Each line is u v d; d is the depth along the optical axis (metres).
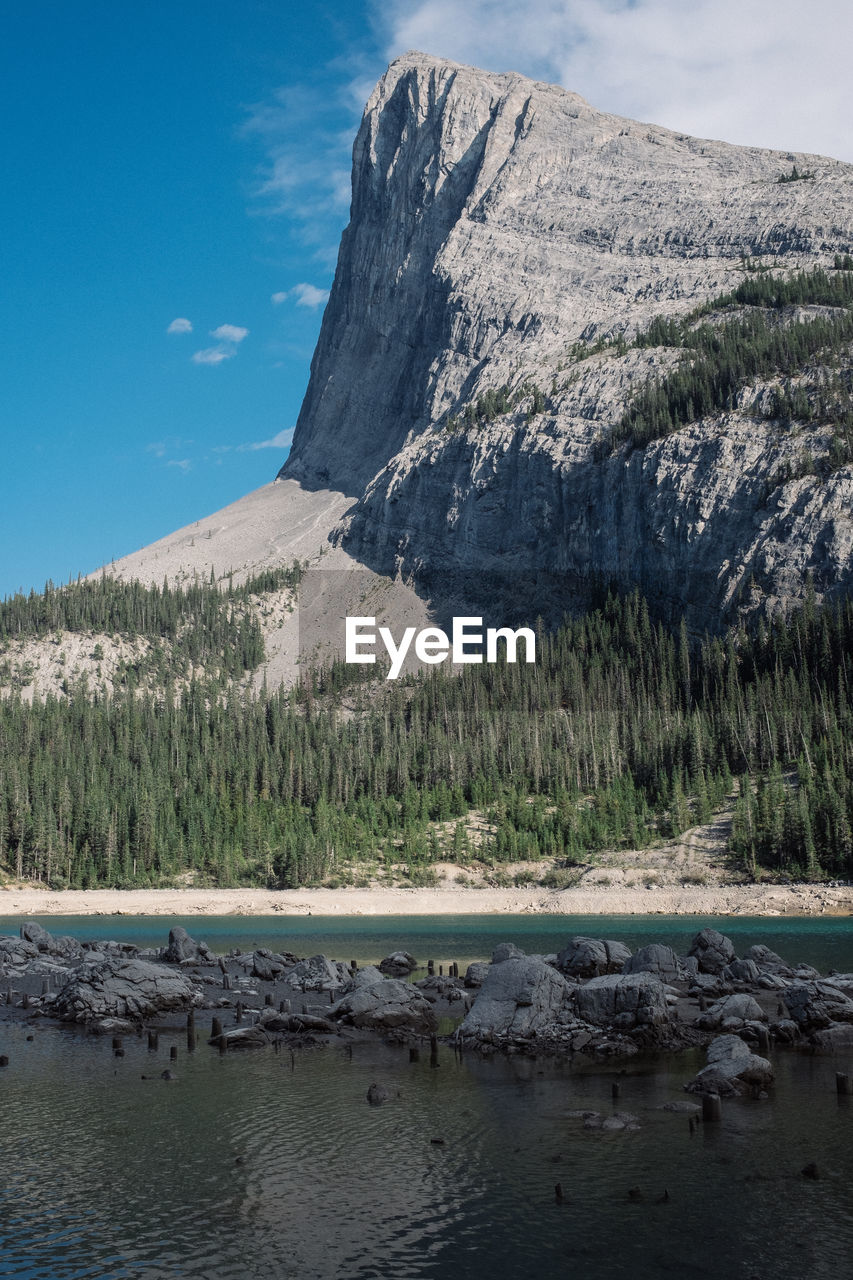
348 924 125.88
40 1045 52.09
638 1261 26.16
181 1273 25.73
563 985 54.12
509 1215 29.11
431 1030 55.06
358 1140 35.78
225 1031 53.75
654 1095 41.06
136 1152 34.84
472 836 178.25
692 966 70.38
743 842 153.00
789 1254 26.42
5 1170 33.19
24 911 147.38
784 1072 44.88
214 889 163.88
